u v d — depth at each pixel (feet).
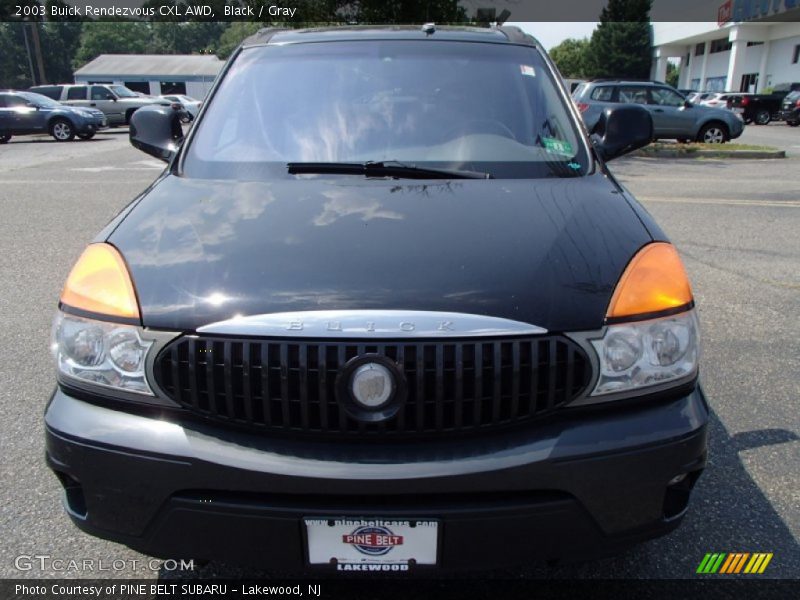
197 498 5.82
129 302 6.18
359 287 6.06
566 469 5.70
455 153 8.96
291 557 5.87
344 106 9.60
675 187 34.01
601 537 5.96
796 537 8.16
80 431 6.02
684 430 6.00
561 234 6.90
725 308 16.17
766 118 95.45
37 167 43.14
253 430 5.90
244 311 5.92
